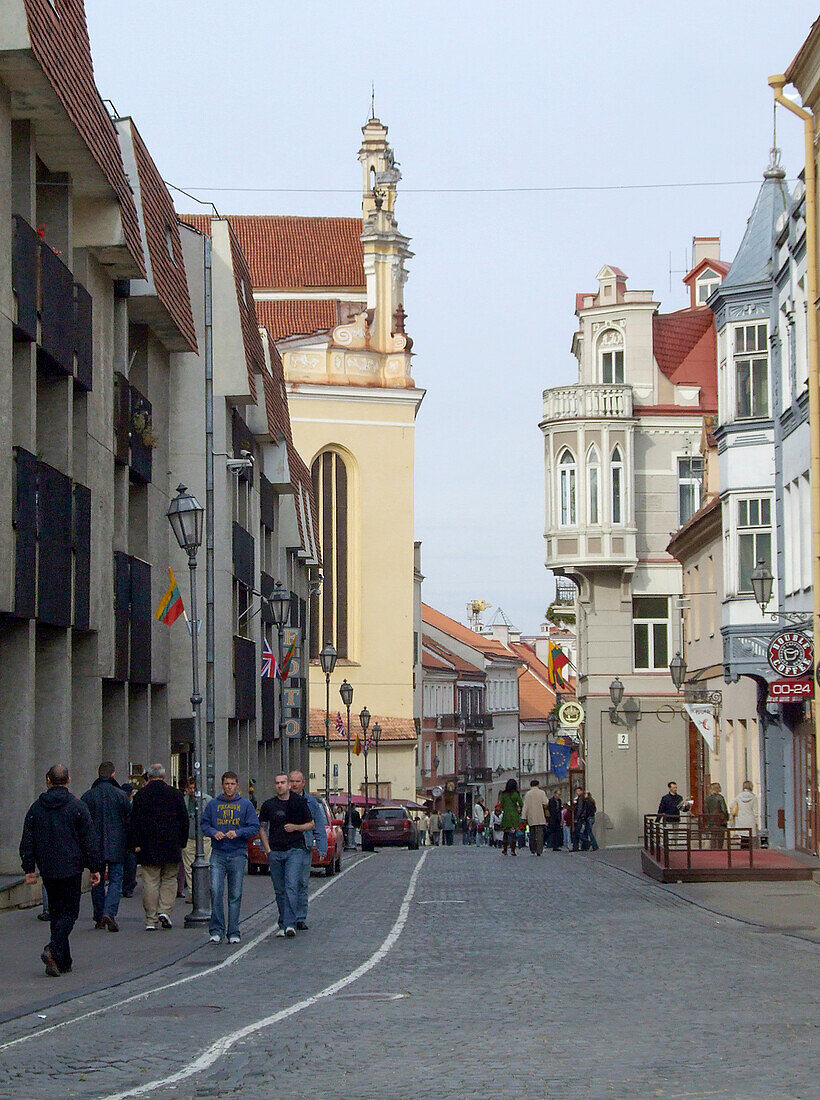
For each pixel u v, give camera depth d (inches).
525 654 7317.9
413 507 4318.4
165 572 1672.0
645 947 840.9
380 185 4441.4
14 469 1056.8
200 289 1961.1
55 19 1120.2
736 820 1755.7
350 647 4259.4
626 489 2625.5
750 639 1781.5
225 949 868.6
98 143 1229.1
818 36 1298.0
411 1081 446.3
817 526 1346.0
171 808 958.4
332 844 1647.4
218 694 1897.1
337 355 4293.8
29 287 1091.9
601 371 2726.4
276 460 2522.1
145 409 1545.3
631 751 2603.3
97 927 967.6
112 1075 475.5
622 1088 425.1
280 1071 470.3
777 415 1729.8
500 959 788.0
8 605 1033.5
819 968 720.3
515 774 6476.4
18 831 1099.3
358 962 788.6
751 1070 451.2
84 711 1309.1
